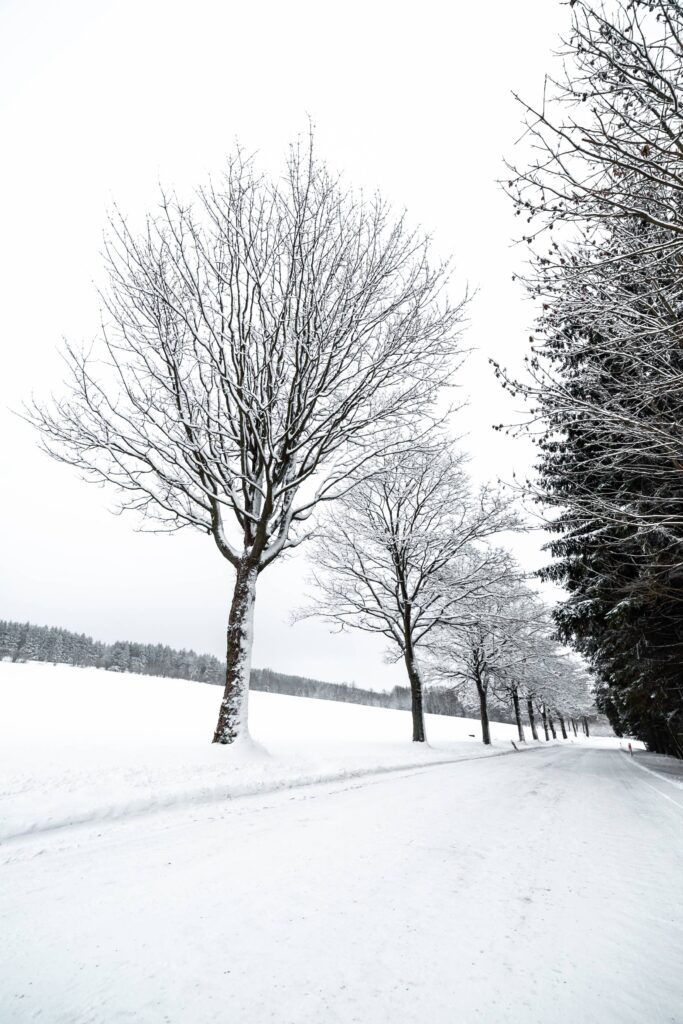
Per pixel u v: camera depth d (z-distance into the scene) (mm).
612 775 12039
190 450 10531
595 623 13641
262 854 4109
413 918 2842
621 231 5246
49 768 6336
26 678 27172
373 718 39250
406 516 20344
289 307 10188
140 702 23266
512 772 11984
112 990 2070
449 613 20109
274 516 12383
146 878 3510
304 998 2006
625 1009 1943
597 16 4414
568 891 3344
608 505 6234
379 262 10617
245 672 9844
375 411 12250
